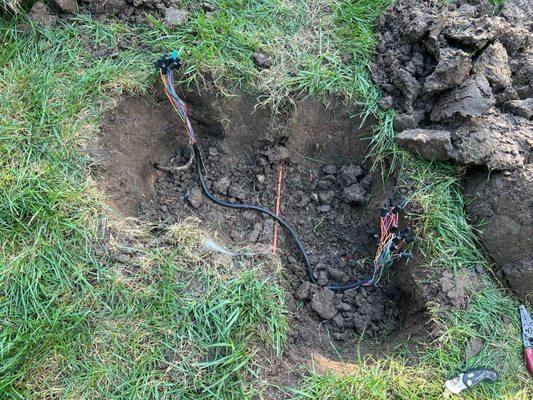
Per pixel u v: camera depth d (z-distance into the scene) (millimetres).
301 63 1072
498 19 1025
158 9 1094
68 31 1058
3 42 1050
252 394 811
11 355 807
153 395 801
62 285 854
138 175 1043
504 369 872
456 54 973
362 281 1016
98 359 823
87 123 975
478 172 977
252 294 869
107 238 895
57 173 927
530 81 1013
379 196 1049
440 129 1006
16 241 877
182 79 1037
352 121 1072
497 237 945
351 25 1129
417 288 946
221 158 1105
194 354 828
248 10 1120
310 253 1054
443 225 958
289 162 1114
